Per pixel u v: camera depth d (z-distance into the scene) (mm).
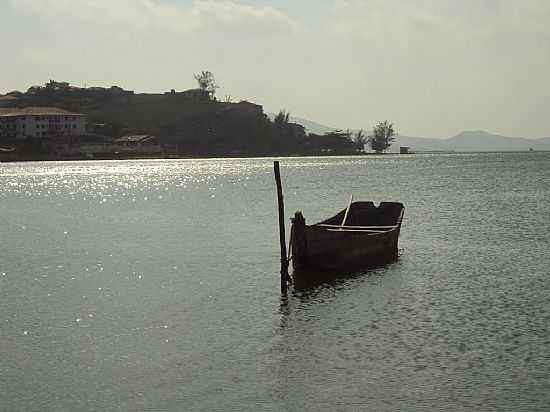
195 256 41656
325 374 20547
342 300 29734
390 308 28109
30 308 28734
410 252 42281
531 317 26250
